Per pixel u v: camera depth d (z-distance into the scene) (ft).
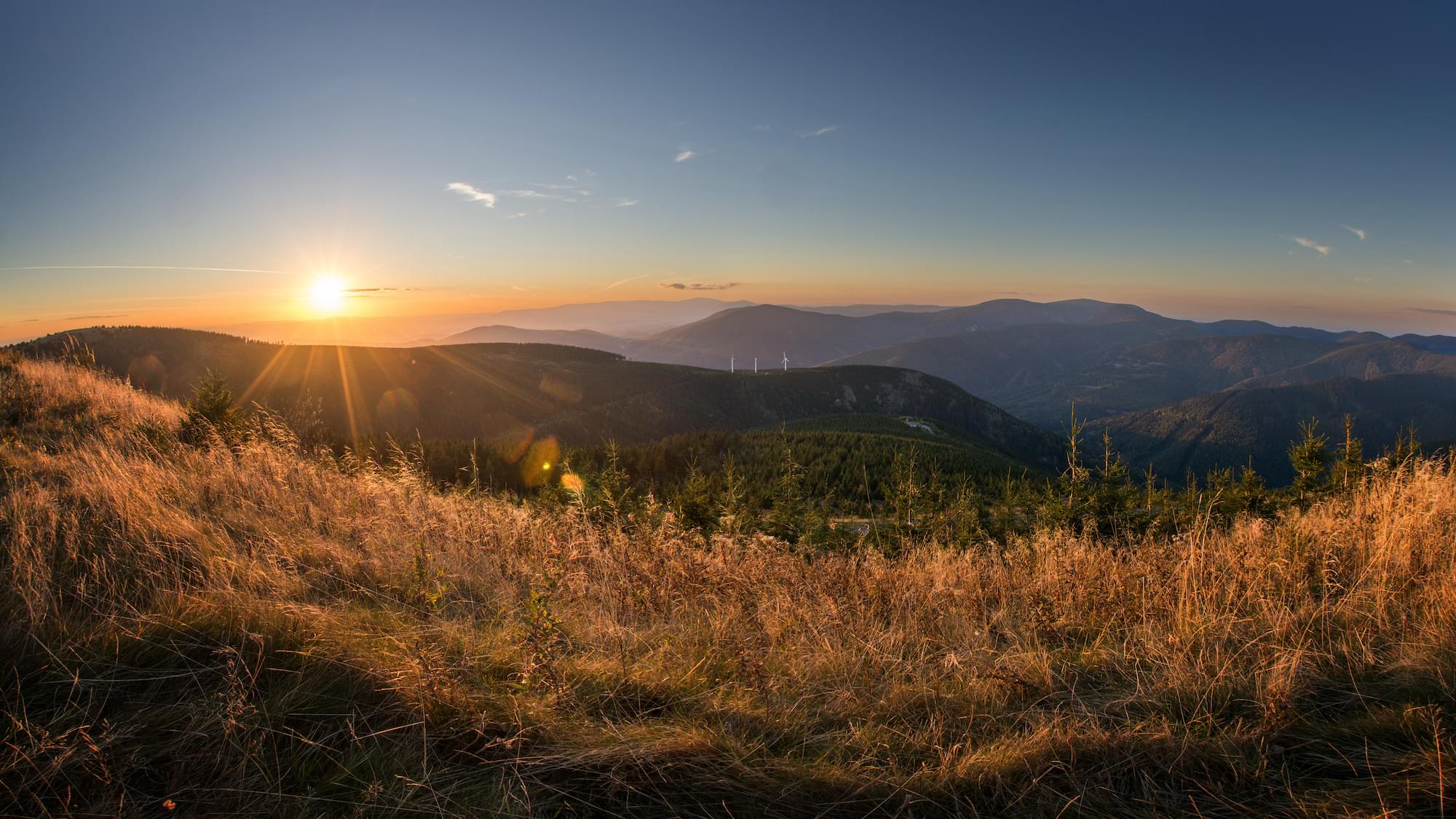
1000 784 7.69
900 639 11.99
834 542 32.30
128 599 10.84
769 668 10.95
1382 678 9.56
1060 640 12.42
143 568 11.85
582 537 17.76
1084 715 9.14
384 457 36.17
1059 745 8.29
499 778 7.54
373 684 9.00
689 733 8.39
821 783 7.69
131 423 29.30
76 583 10.91
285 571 13.17
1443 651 9.59
